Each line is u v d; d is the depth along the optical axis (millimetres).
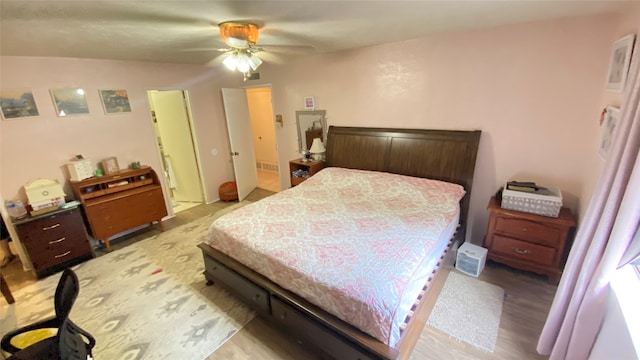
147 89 4066
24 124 3104
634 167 1159
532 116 2625
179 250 3459
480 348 1950
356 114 3760
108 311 2451
